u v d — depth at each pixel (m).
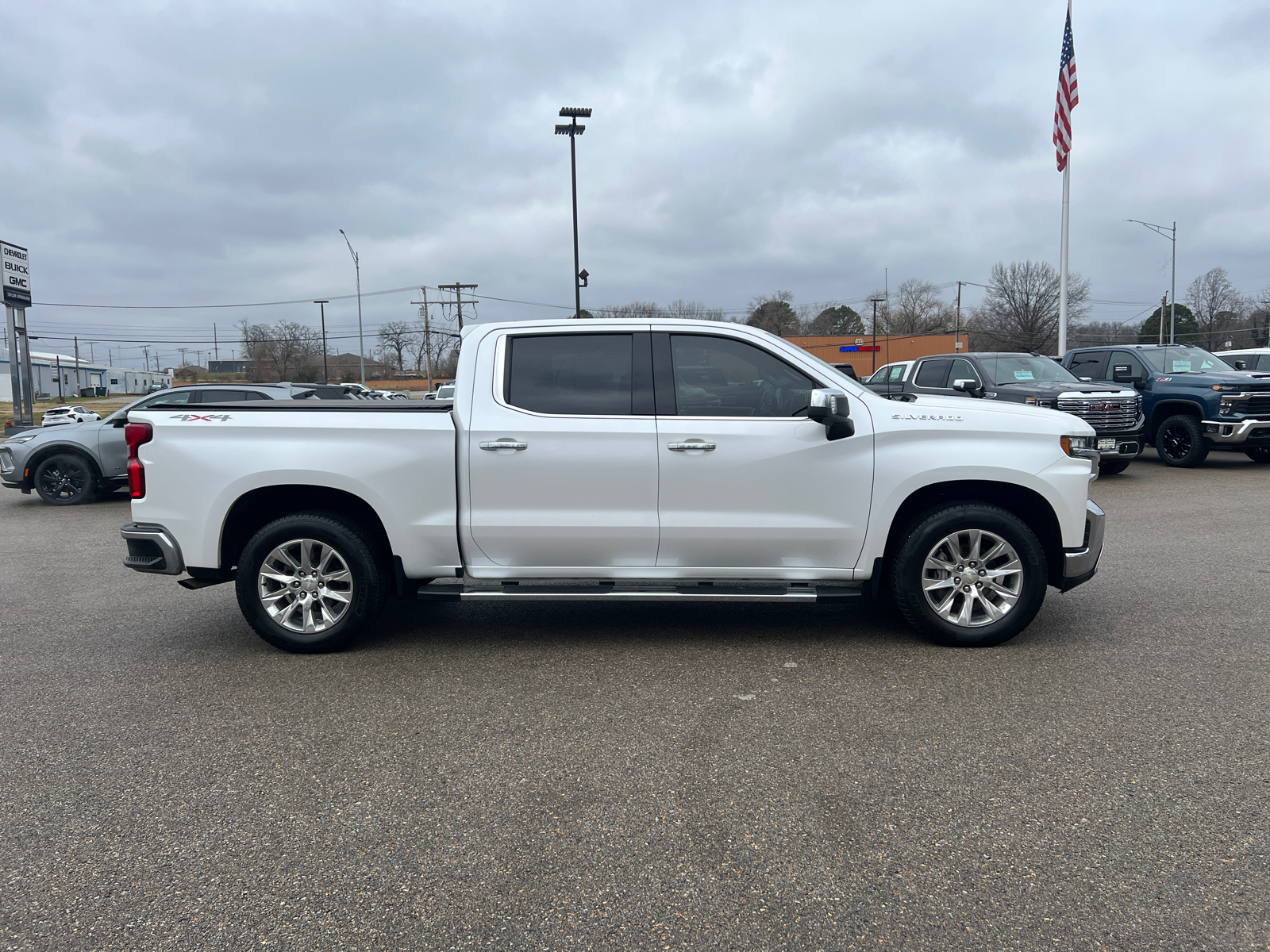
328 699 4.21
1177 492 11.02
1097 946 2.28
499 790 3.23
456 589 4.86
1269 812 2.97
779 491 4.75
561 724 3.85
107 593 6.57
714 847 2.81
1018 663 4.59
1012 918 2.41
